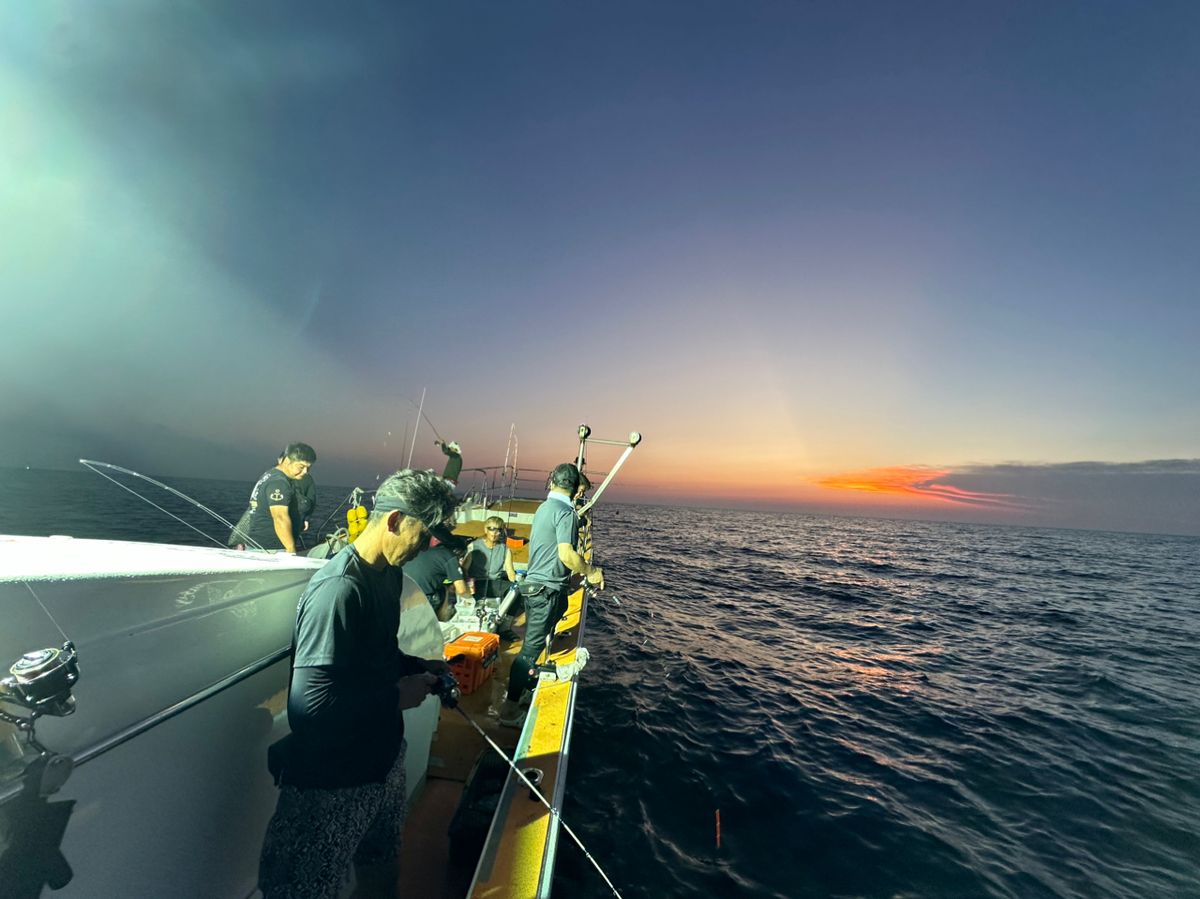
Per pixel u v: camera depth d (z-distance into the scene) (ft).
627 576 64.08
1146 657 39.37
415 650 7.73
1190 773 19.27
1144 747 21.53
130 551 5.24
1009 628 48.91
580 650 13.69
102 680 3.79
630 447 19.98
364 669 5.11
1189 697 29.14
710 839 13.38
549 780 8.34
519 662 12.28
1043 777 18.51
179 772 4.45
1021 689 29.48
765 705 23.30
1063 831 15.19
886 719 23.31
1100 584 98.32
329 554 11.82
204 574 4.73
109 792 3.80
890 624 47.57
